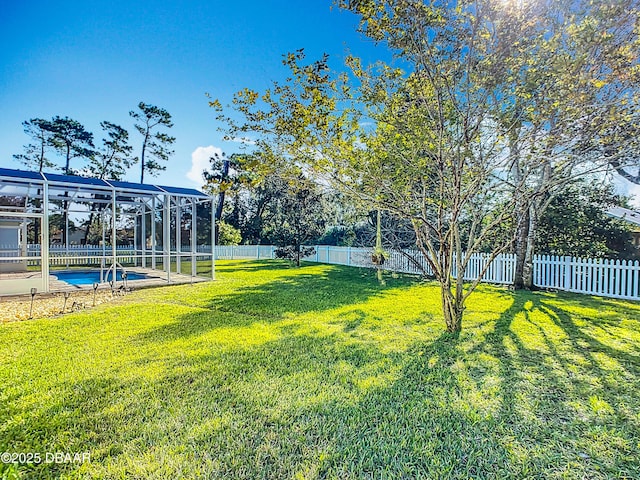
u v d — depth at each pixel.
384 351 4.36
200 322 5.86
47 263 8.91
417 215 4.88
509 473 2.14
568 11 3.89
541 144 4.20
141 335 5.08
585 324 5.56
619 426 2.66
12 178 8.47
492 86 3.99
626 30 3.57
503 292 8.82
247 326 5.59
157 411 2.87
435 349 4.41
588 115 3.93
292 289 9.48
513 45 3.86
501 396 3.14
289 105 4.50
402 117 4.43
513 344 4.58
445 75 4.11
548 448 2.39
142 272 13.55
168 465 2.19
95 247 16.88
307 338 4.91
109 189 9.90
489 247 10.55
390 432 2.59
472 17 3.92
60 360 4.04
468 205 5.26
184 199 12.88
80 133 23.69
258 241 27.25
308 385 3.37
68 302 7.77
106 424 2.67
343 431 2.59
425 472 2.15
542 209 7.92
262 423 2.69
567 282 8.87
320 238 19.70
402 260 13.16
